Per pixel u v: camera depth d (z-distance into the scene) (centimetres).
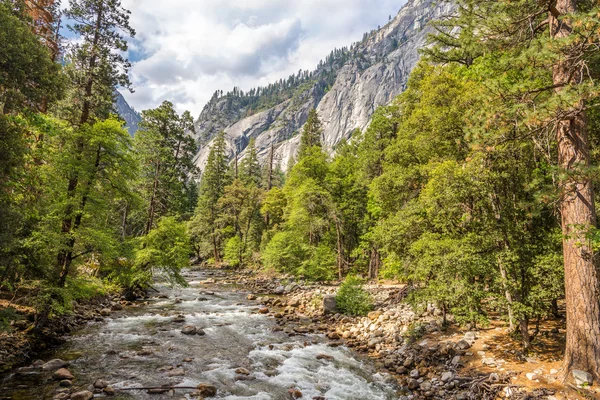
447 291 1084
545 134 824
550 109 704
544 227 1098
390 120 3014
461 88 1576
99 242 1299
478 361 997
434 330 1305
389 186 1942
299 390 921
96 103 1711
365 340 1393
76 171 1326
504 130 787
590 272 770
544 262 942
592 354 752
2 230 928
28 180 1177
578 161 784
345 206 3606
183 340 1346
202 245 5303
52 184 1294
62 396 826
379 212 2692
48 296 1154
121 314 1748
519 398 768
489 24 920
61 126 1386
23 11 1064
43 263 1194
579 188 789
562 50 718
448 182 1096
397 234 1373
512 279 1019
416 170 1819
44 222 1226
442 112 1564
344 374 1058
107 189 1451
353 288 1914
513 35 941
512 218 1056
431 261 1112
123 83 1884
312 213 3472
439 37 2045
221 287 2930
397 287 2372
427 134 1730
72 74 1662
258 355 1216
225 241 5209
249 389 934
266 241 4381
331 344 1345
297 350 1277
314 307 2022
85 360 1088
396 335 1339
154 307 1977
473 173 1048
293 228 3650
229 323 1653
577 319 778
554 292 955
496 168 1052
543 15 1017
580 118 806
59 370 963
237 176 6569
